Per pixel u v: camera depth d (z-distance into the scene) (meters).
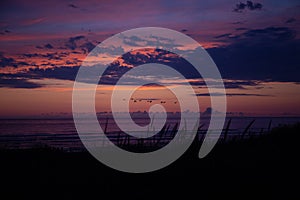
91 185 11.85
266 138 17.50
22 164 14.52
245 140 17.36
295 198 9.67
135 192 11.04
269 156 14.31
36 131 77.31
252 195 10.10
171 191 11.00
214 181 11.64
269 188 10.65
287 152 14.83
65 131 77.69
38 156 16.16
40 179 12.46
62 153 17.44
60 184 11.92
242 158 14.09
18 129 84.81
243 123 88.19
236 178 11.76
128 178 12.60
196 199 10.08
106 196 10.69
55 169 13.87
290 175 11.86
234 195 10.20
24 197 10.52
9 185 11.70
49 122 123.31
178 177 12.37
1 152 16.58
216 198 10.09
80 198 10.45
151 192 11.00
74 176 12.91
